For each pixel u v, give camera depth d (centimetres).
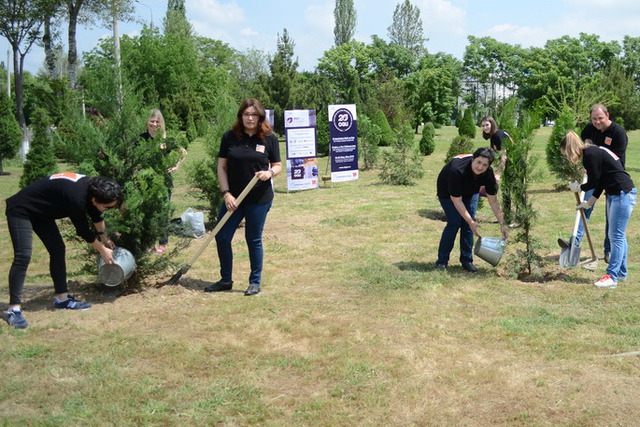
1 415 338
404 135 1568
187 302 554
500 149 924
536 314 514
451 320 501
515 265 635
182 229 640
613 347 431
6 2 2498
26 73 6744
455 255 759
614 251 595
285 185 1644
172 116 791
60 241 526
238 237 883
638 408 341
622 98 4688
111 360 415
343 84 6806
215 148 950
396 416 339
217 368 405
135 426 328
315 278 646
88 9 2609
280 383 384
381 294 578
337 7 7494
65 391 370
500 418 335
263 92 4109
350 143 1611
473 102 8262
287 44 4234
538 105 641
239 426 330
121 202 514
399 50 7000
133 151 572
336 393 366
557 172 1315
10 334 466
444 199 659
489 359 416
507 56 8144
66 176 495
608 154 594
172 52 4453
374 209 1141
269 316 513
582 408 343
